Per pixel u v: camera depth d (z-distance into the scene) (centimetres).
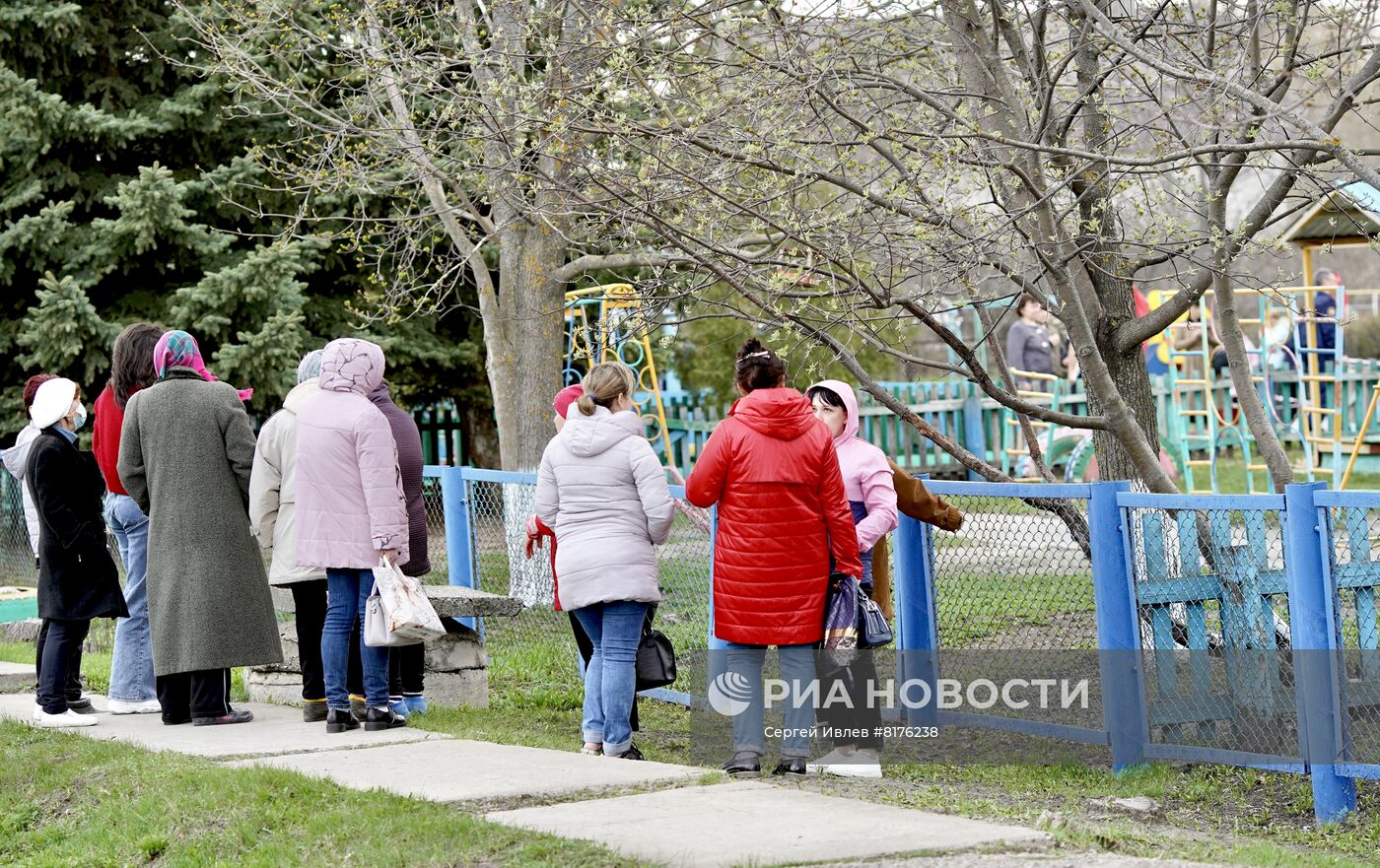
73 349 2078
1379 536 912
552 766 824
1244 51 939
